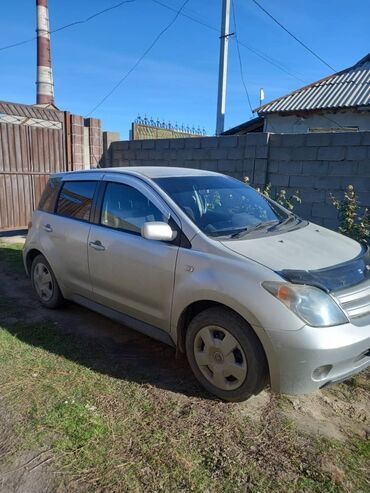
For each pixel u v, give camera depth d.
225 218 3.60
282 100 13.80
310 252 3.21
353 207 5.99
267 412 3.02
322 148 6.83
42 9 20.25
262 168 7.52
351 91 13.00
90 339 4.15
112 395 3.16
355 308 2.84
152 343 4.09
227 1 13.64
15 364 3.59
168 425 2.83
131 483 2.34
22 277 6.25
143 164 9.60
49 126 9.16
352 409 3.11
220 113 14.30
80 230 4.23
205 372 3.19
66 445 2.61
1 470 2.41
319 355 2.65
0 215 8.56
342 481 2.40
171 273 3.30
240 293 2.85
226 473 2.43
